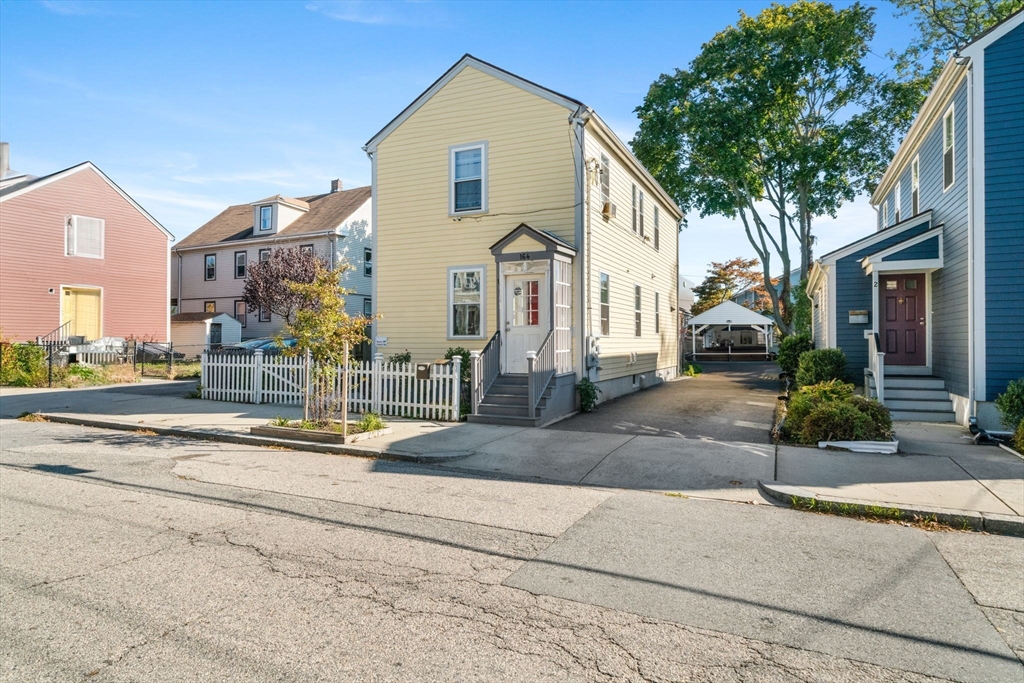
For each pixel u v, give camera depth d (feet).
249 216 123.54
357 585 15.10
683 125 93.61
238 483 25.04
